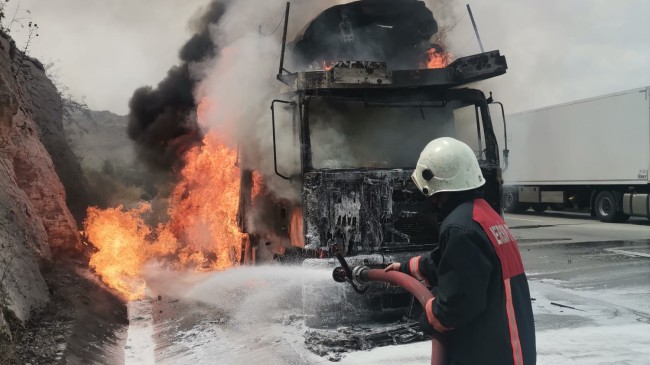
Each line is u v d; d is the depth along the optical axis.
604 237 13.46
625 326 5.36
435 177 2.46
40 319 4.94
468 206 2.37
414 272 2.70
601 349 4.65
